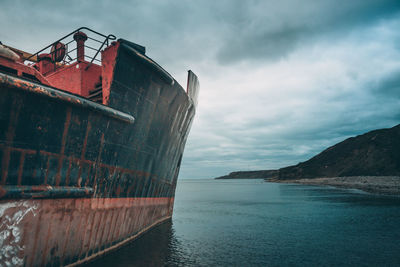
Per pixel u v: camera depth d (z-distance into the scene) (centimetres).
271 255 896
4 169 484
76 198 626
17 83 478
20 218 505
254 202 2866
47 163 559
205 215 1862
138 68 792
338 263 802
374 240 1045
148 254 857
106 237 755
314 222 1495
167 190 1321
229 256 884
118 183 793
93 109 630
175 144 1241
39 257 545
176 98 1070
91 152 663
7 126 484
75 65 936
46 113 543
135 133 839
